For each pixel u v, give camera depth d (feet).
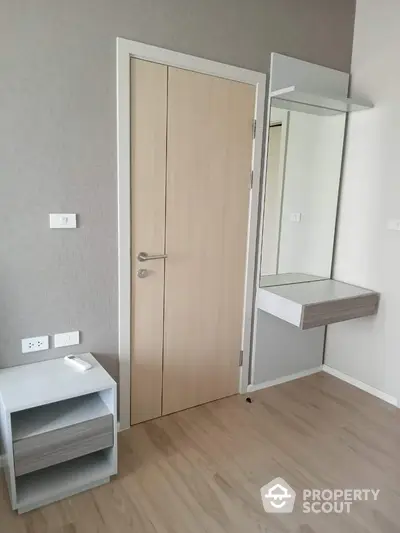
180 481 6.72
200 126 7.81
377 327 9.50
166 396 8.51
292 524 5.91
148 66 7.06
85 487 6.45
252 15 8.00
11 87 5.99
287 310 8.52
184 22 7.26
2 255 6.35
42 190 6.48
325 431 8.20
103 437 6.45
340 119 9.74
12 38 5.89
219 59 7.76
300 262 9.93
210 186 8.17
